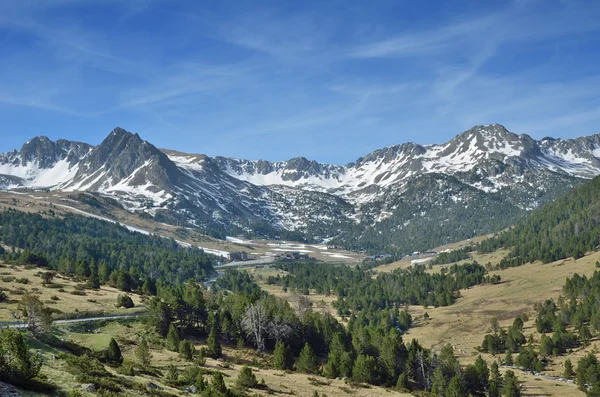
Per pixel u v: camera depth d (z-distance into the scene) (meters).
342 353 119.88
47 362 60.22
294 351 130.88
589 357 135.38
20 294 132.75
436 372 113.44
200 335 129.75
